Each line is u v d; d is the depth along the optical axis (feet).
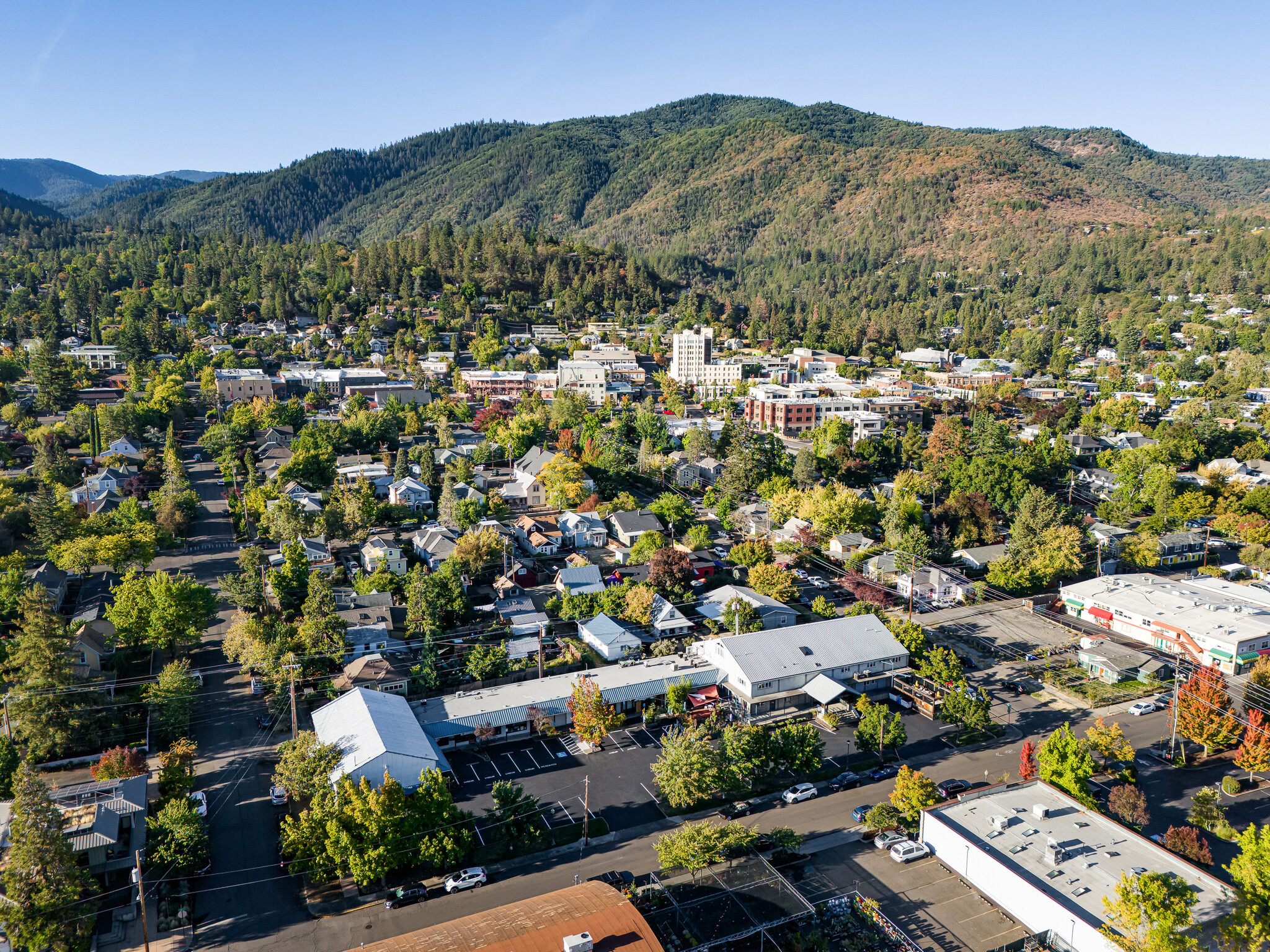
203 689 332.39
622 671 334.65
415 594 378.73
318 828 222.69
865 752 295.07
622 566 457.68
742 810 257.55
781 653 336.08
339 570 446.60
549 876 226.58
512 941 180.45
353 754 257.14
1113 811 252.21
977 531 504.84
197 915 211.82
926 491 576.61
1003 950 200.64
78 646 327.88
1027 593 450.30
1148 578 438.40
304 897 219.00
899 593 442.09
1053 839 225.35
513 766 284.41
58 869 200.64
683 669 336.90
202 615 361.30
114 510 513.45
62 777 270.26
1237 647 349.20
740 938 202.28
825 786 273.13
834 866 232.53
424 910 213.87
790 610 392.06
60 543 456.04
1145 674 350.23
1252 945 183.21
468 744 297.74
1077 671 360.89
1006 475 571.69
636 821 253.24
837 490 543.80
